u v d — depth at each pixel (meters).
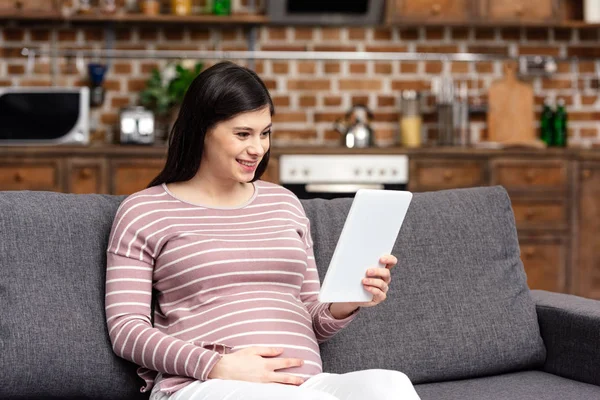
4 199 2.51
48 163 6.13
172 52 7.07
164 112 6.78
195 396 2.20
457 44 7.21
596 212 6.48
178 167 2.58
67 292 2.46
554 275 6.47
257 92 2.52
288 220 2.64
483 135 7.23
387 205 2.29
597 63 7.29
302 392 2.05
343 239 2.28
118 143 6.98
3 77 6.95
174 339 2.30
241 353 2.28
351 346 2.74
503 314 2.93
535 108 7.28
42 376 2.35
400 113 7.04
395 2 6.78
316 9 6.87
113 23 6.95
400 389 2.10
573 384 2.77
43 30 6.97
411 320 2.82
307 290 2.64
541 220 6.45
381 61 7.16
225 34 7.10
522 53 7.26
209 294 2.43
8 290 2.38
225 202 2.61
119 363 2.46
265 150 2.56
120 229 2.47
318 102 7.13
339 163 6.29
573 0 7.24
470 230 3.02
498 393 2.63
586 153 6.43
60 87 6.97
